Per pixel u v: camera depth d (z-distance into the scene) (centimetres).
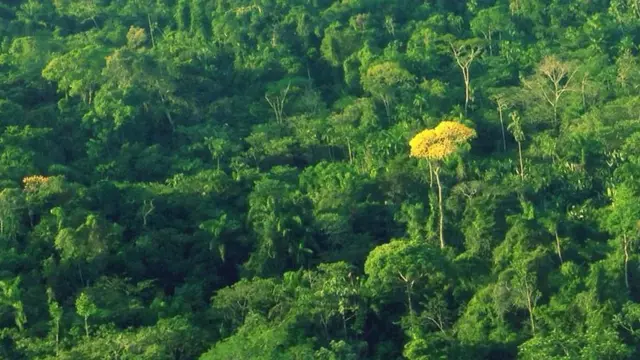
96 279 11756
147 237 12338
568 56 15525
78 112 14638
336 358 10481
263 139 14250
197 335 10931
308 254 12194
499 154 14025
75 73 14938
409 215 12756
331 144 14225
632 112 14138
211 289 12162
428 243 12131
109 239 12050
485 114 14475
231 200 13225
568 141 13562
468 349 10838
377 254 11525
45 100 15125
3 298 11138
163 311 11356
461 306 11519
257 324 10962
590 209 12719
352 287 11344
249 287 11400
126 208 12794
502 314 11206
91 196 12744
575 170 13250
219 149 14025
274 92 15250
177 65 15500
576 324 11044
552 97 14688
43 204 12431
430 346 10731
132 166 13888
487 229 12188
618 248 11875
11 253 11762
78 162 13888
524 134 14138
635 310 10888
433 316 11344
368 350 11281
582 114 14338
